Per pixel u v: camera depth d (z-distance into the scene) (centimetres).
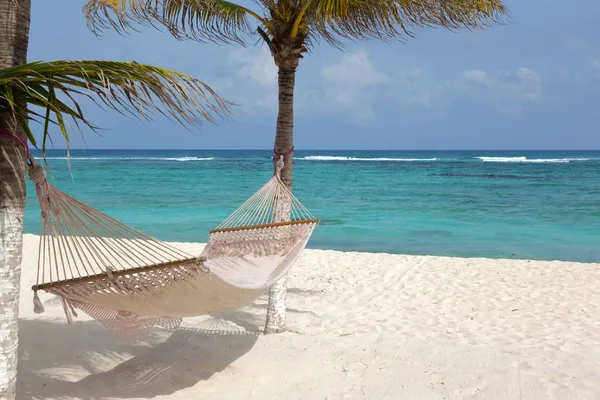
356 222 1534
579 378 396
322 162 5875
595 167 4641
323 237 1292
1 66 253
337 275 807
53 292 303
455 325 570
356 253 973
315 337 481
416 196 2252
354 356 436
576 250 1141
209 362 428
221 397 369
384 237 1293
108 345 464
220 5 450
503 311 629
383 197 2216
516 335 527
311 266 866
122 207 1817
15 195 266
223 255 450
